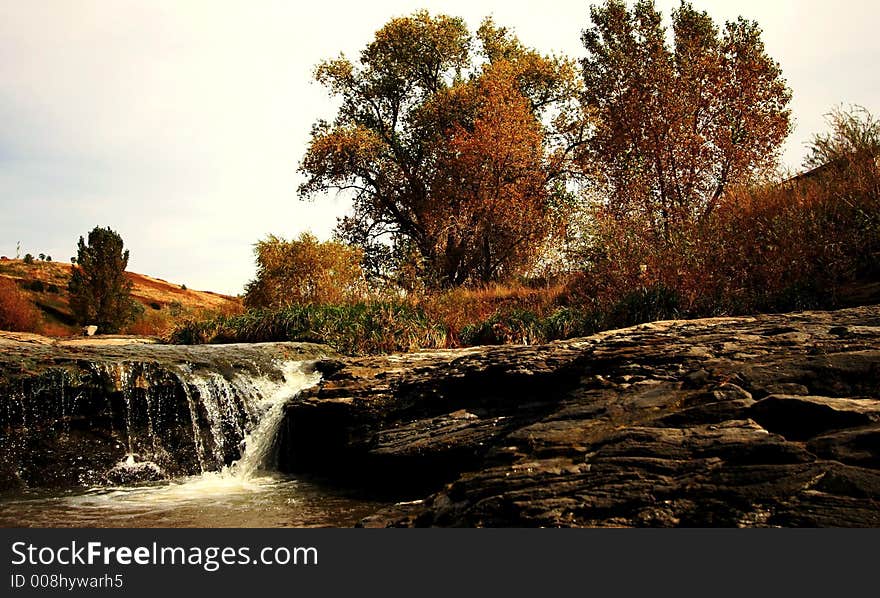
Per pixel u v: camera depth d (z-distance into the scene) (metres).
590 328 13.86
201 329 18.09
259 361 12.47
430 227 31.25
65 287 42.56
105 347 12.48
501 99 28.98
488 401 9.16
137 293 46.34
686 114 19.16
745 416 5.64
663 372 7.13
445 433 8.71
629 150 19.34
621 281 14.52
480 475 6.08
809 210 12.44
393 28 34.31
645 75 19.81
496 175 28.70
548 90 35.16
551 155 30.69
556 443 6.18
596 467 5.53
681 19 20.86
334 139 32.03
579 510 5.16
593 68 23.75
